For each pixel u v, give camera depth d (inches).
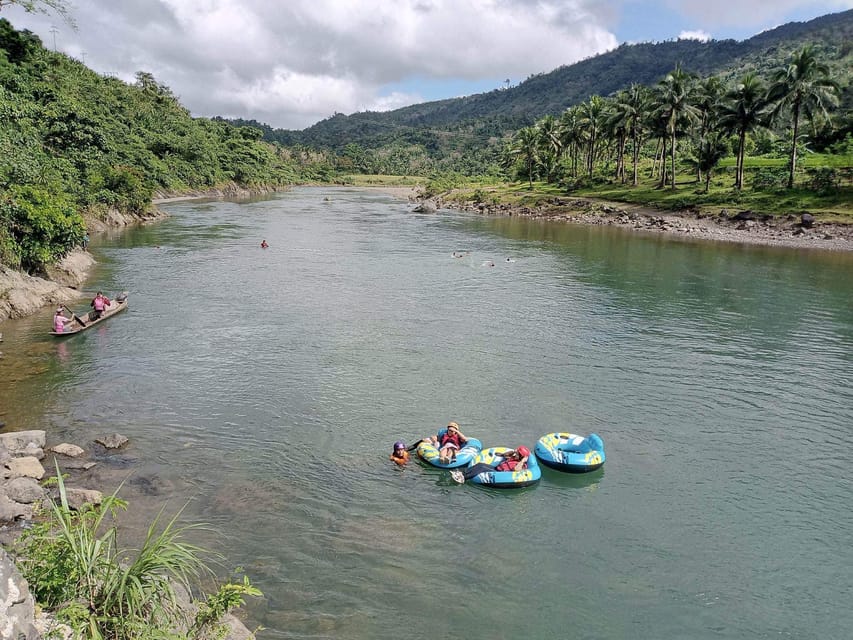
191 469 618.2
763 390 876.0
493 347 1042.1
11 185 1339.8
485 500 591.2
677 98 3171.8
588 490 615.2
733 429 754.2
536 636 423.2
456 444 673.0
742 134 2940.5
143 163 3858.3
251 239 2292.1
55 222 1327.5
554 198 3668.8
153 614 315.6
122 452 644.1
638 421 771.4
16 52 3166.8
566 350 1032.2
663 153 3481.8
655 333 1136.2
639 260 1939.0
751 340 1101.7
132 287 1417.3
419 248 2162.9
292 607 435.2
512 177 6063.0
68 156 2561.5
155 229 2522.1
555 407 805.2
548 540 533.0
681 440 724.0
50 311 1199.6
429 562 496.1
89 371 878.4
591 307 1325.0
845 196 2655.0
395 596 454.3
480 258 1956.2
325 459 654.5
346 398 815.1
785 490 622.8
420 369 930.1
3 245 1230.9
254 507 557.6
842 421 781.3
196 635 335.6
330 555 496.7
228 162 5388.8
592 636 425.7
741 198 2883.9
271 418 747.4
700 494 612.1
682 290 1499.8
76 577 314.3
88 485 571.8
